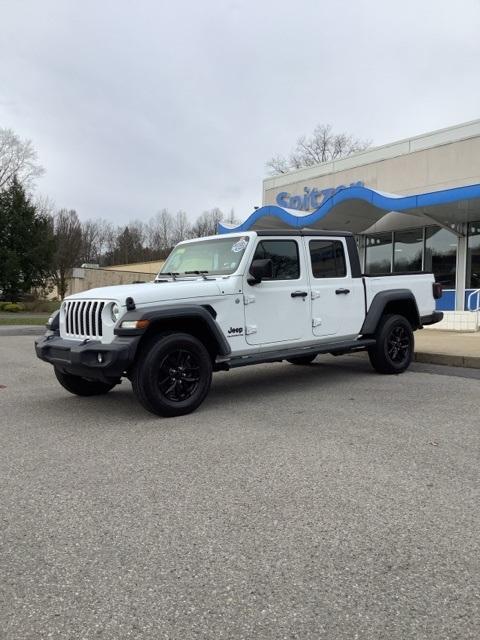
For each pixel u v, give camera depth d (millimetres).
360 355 10562
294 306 6695
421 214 15266
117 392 7184
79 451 4535
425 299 8539
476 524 3102
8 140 46812
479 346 10320
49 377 8648
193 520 3188
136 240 84938
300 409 5930
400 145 17828
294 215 17547
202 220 81938
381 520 3160
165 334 5566
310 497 3500
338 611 2316
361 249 19812
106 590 2488
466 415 5570
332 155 51938
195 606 2361
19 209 41281
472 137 15828
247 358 6309
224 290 6004
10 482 3834
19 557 2793
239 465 4117
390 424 5238
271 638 2156
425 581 2531
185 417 5613
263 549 2840
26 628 2229
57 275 57781
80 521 3193
